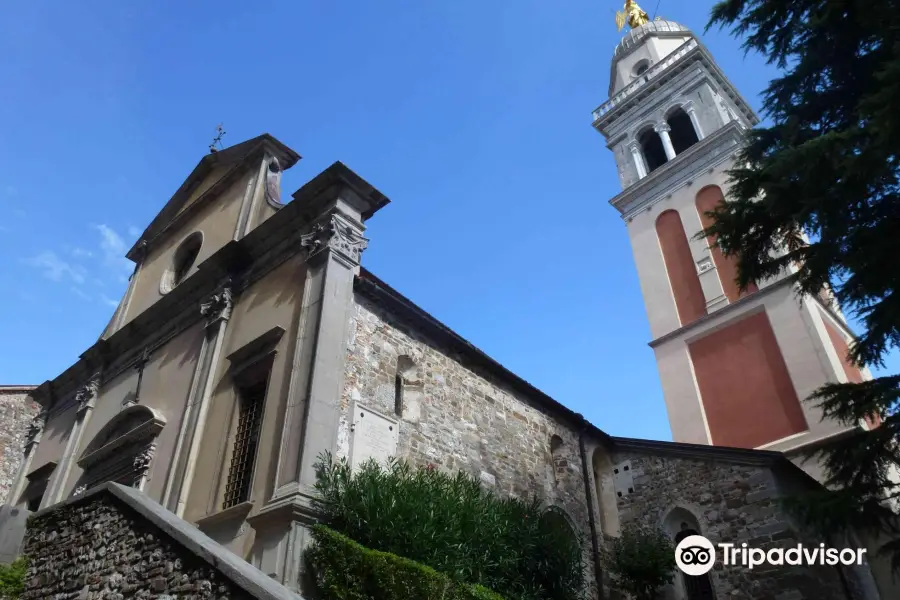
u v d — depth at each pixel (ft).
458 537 28.68
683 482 50.08
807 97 33.01
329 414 32.94
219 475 35.91
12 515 34.06
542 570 34.83
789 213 31.76
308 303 36.83
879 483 31.63
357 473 31.81
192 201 61.46
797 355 66.90
